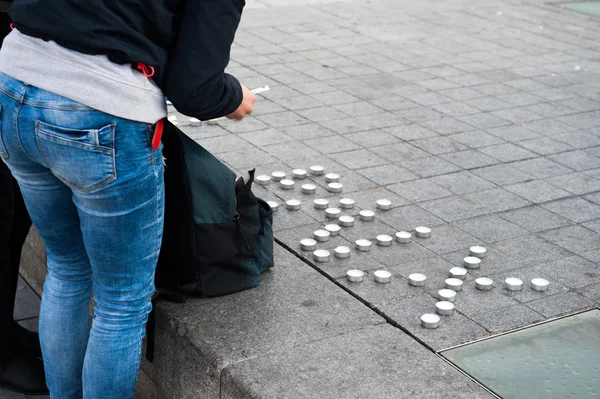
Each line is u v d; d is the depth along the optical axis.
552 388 2.80
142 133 2.39
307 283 3.42
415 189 4.58
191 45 2.32
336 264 3.64
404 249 3.83
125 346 2.67
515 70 7.29
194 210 3.05
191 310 3.16
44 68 2.29
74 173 2.36
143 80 2.35
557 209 4.37
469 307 3.29
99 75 2.27
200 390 2.95
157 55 2.34
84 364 2.71
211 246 3.15
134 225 2.49
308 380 2.73
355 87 6.59
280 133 5.47
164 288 3.22
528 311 3.28
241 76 6.78
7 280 3.51
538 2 10.68
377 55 7.64
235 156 5.02
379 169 4.88
